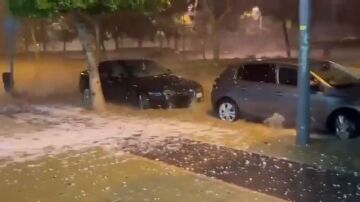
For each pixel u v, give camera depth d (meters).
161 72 15.55
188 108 14.10
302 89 9.16
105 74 15.35
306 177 7.23
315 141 9.50
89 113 13.96
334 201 6.19
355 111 9.59
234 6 37.56
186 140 10.02
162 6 13.65
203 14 36.59
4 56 37.72
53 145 10.00
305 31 8.99
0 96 19.16
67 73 27.58
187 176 7.51
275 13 36.88
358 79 10.56
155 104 14.02
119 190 6.96
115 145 9.81
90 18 14.26
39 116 13.84
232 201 6.31
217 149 9.14
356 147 8.89
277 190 6.68
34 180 7.61
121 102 14.73
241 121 11.88
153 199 6.51
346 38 40.56
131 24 39.91
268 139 9.82
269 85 11.23
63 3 12.20
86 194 6.86
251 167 7.86
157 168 8.02
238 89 11.83
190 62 29.44
